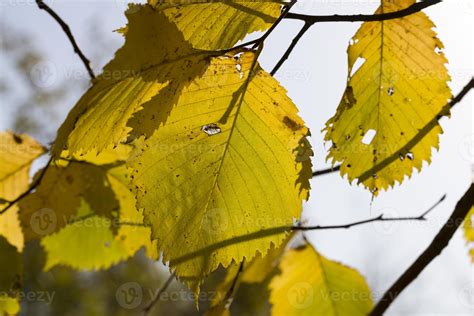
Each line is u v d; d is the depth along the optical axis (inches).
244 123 21.6
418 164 23.5
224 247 21.2
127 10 19.5
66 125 19.7
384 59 23.5
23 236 25.3
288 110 21.4
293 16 21.1
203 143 21.5
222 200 21.4
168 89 20.2
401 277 25.5
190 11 20.9
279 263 28.8
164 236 21.0
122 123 20.3
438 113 23.6
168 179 21.3
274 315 29.0
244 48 20.8
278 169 21.6
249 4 21.1
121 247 27.2
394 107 23.6
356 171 23.5
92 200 25.8
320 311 29.0
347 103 23.2
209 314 26.4
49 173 25.5
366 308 29.0
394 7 23.2
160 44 19.7
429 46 23.3
